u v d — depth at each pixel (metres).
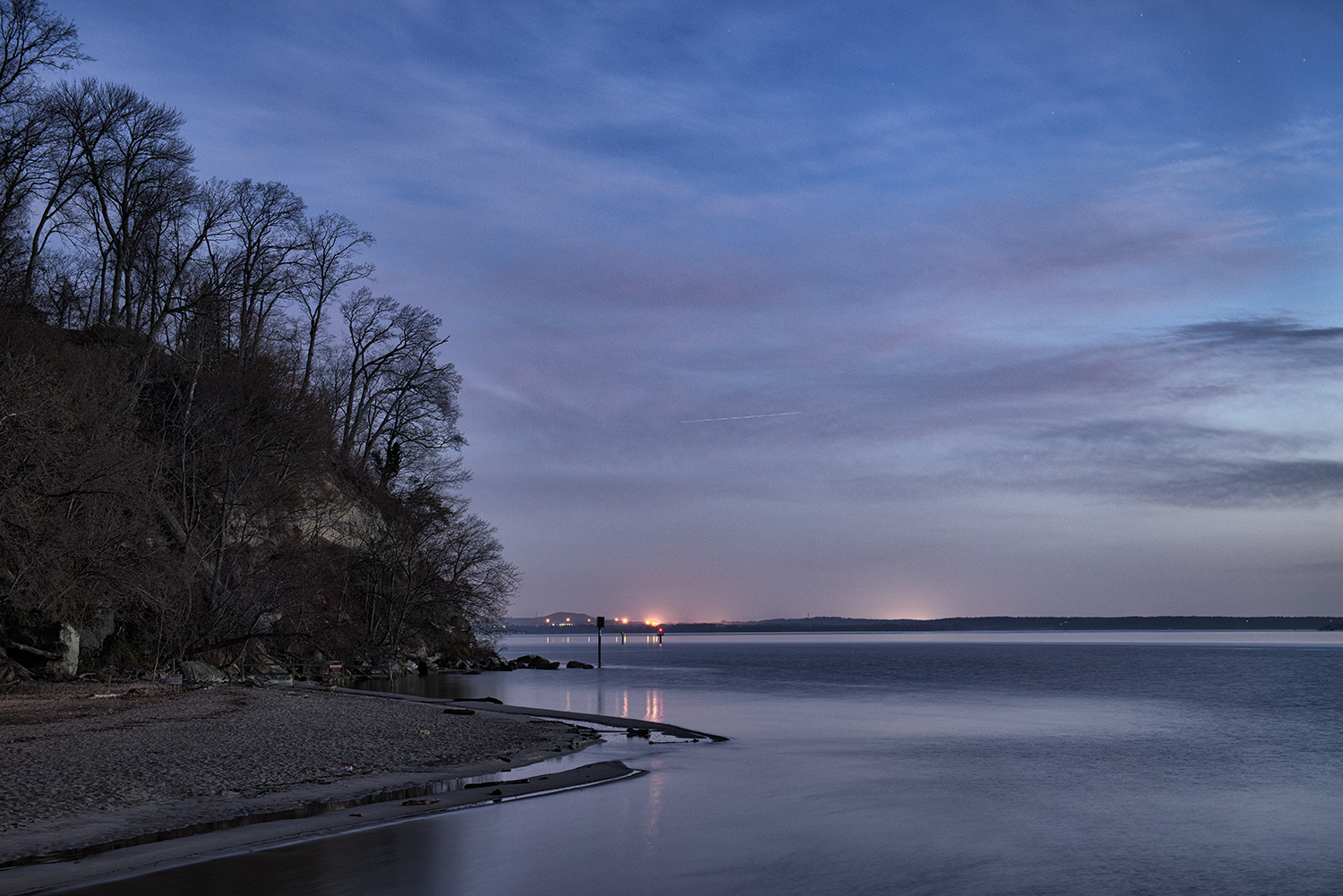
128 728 23.31
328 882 11.12
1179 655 129.50
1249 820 16.77
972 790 19.28
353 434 64.75
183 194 51.22
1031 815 16.81
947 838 14.66
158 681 36.34
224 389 46.06
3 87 43.41
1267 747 27.86
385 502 65.62
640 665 97.38
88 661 35.72
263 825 13.91
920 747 26.88
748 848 13.55
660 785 18.92
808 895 11.30
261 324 55.38
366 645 61.25
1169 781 21.27
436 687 52.28
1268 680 67.50
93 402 36.22
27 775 16.64
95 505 33.06
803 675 74.56
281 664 51.22
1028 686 60.06
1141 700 47.59
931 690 54.84
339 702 33.78
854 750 25.77
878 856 13.35
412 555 64.44
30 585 30.73
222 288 50.38
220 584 42.47
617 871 12.03
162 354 48.16
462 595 65.62
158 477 39.34
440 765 19.86
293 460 49.34
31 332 40.25
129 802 14.95
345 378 64.69
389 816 14.79
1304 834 15.55
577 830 14.29
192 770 17.75
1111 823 16.28
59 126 47.06
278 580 46.34
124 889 10.65
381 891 10.85
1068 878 12.51
